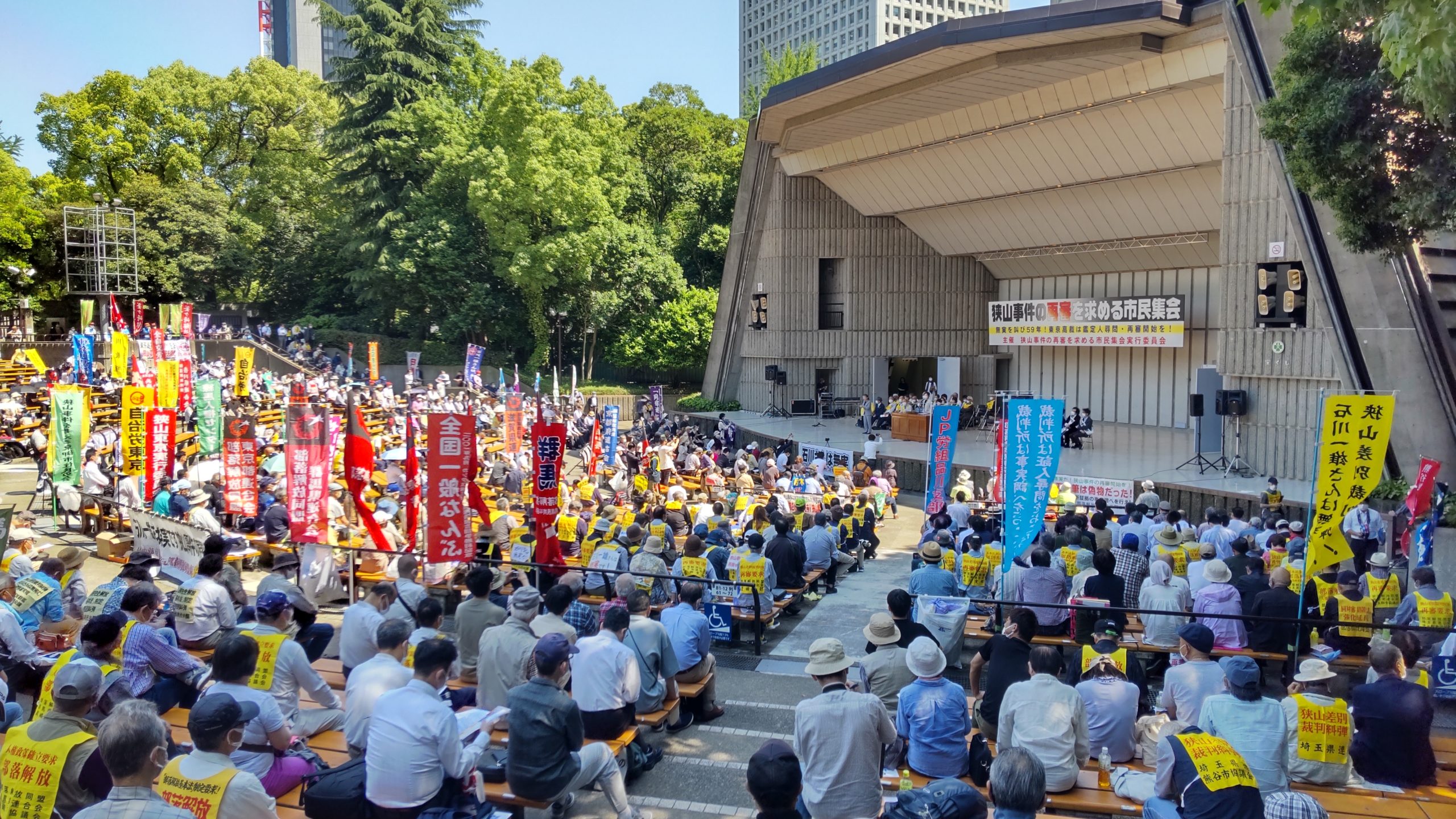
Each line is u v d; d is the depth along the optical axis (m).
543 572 11.40
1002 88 27.58
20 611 8.61
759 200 42.84
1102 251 35.12
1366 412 9.20
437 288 51.59
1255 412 23.58
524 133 48.03
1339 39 13.17
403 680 6.54
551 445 11.41
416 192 52.56
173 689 7.05
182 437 23.47
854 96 29.81
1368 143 12.81
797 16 157.00
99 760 5.11
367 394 36.88
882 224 41.38
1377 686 6.43
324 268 59.38
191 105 59.88
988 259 40.41
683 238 58.56
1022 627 7.36
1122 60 24.50
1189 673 6.76
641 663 7.93
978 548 12.29
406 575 9.14
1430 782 6.32
